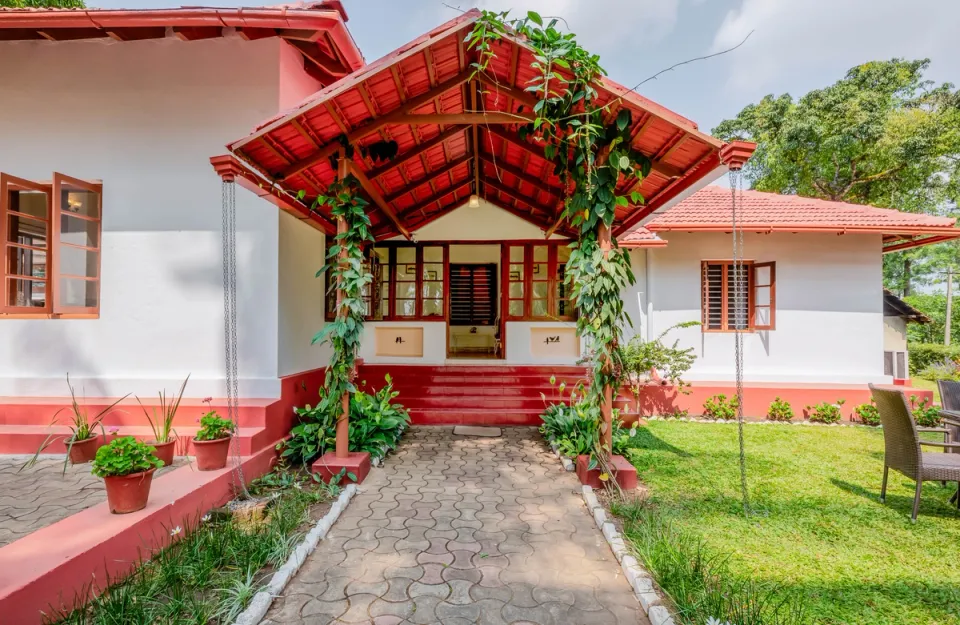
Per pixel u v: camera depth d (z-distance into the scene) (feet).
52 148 15.98
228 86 15.74
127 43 15.88
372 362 24.93
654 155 12.22
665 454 16.67
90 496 10.66
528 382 23.53
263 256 15.70
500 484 13.41
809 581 8.41
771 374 24.38
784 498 12.45
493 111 13.96
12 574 6.70
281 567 8.26
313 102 10.64
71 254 16.47
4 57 16.06
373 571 8.54
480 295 35.14
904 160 50.11
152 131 15.83
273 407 14.73
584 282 13.03
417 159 17.58
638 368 22.21
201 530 9.80
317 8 14.75
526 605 7.55
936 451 18.17
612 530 9.93
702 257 24.71
